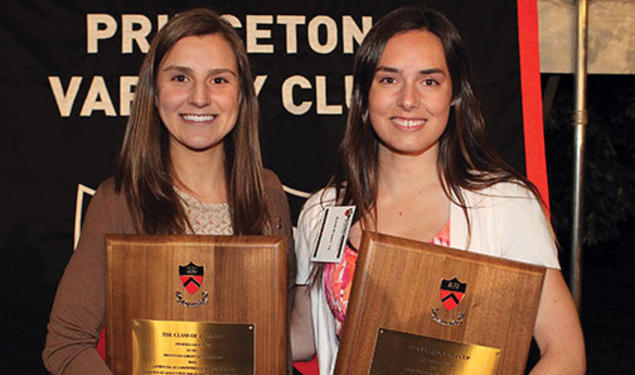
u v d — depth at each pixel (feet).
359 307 3.94
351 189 4.81
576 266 7.12
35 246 6.75
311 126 7.14
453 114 4.66
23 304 6.70
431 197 4.67
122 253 4.08
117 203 4.49
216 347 4.09
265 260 4.07
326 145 7.16
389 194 4.79
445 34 4.45
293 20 7.16
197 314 4.08
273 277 4.07
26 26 6.88
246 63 4.78
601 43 7.37
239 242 4.09
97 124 6.90
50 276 6.74
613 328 16.52
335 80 7.18
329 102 7.16
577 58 7.18
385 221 4.70
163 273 4.07
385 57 4.41
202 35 4.52
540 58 7.36
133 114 4.62
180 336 4.08
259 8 7.13
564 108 15.08
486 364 3.90
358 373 3.96
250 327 4.07
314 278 4.89
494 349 3.89
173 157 4.78
